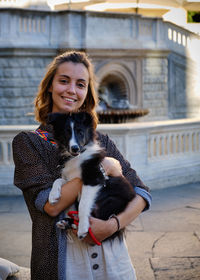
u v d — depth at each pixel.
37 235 1.98
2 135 6.77
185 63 17.95
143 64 16.31
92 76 2.41
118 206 2.09
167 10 18.00
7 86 13.73
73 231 1.93
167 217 5.47
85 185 2.03
